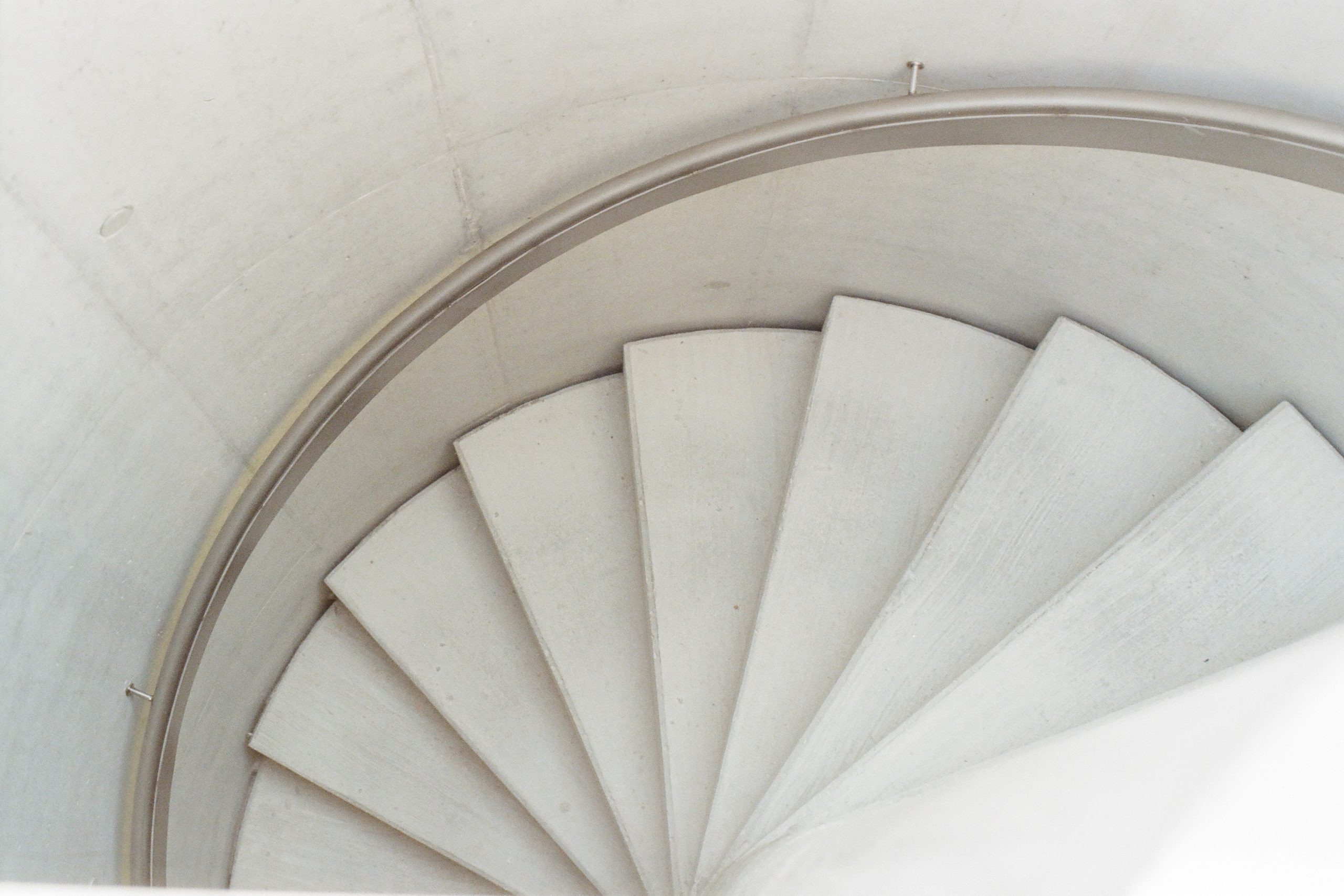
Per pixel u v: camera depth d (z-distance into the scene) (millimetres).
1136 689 2531
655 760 3189
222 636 2863
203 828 3027
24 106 1492
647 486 3395
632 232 3016
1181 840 1167
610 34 2410
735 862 2443
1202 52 2242
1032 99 2404
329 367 2822
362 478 3279
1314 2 2000
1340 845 984
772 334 3557
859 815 1965
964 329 3316
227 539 2664
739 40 2518
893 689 2744
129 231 1853
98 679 2322
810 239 3186
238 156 2006
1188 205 2506
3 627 1906
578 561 3455
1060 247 2869
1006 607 2811
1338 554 2574
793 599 3088
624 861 3184
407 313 2855
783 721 2918
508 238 2859
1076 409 2977
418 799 3340
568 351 3488
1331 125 2123
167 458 2332
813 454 3252
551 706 3404
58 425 1887
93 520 2139
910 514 3166
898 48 2504
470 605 3516
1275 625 2549
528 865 3275
